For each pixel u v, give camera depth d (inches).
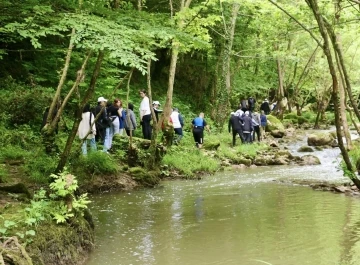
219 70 1014.4
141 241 257.0
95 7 278.1
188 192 417.1
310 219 302.5
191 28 450.0
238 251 236.1
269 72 1376.7
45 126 426.3
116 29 254.8
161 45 366.0
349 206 340.8
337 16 401.1
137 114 741.9
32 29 260.2
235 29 1016.9
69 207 234.4
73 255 217.6
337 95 330.6
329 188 420.2
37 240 198.2
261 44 943.0
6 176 359.9
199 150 637.9
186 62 1104.2
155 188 442.0
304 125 1248.2
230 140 824.9
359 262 214.5
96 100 623.2
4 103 564.1
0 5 267.4
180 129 674.8
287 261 218.7
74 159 420.2
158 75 1066.7
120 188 428.1
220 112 920.3
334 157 709.9
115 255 232.5
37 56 706.8
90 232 248.4
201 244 249.8
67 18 254.5
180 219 309.3
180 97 1084.5
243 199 378.6
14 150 445.4
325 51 314.0
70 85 615.8
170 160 540.7
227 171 578.2
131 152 488.4
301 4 491.5
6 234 195.0
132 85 936.3
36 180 374.6
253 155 684.1
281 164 644.7
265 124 926.4
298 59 924.6
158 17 345.7
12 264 175.5
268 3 537.6
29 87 639.8
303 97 1688.0
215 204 359.3
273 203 358.9
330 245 242.4
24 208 231.0
